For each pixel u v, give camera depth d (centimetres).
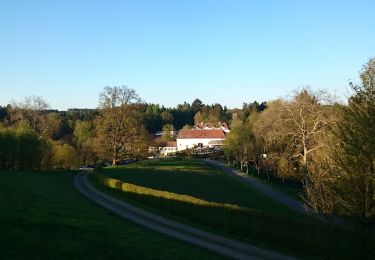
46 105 9731
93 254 1773
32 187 4084
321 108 6144
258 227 2864
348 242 2275
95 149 9175
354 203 2066
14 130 7619
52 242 1848
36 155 7681
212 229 3183
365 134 1986
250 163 11725
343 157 2130
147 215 3647
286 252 2559
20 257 1584
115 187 5116
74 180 6347
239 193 6650
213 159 14012
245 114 18925
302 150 6494
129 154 9219
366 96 2075
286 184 8075
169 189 6081
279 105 8181
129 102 9225
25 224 2150
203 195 5972
